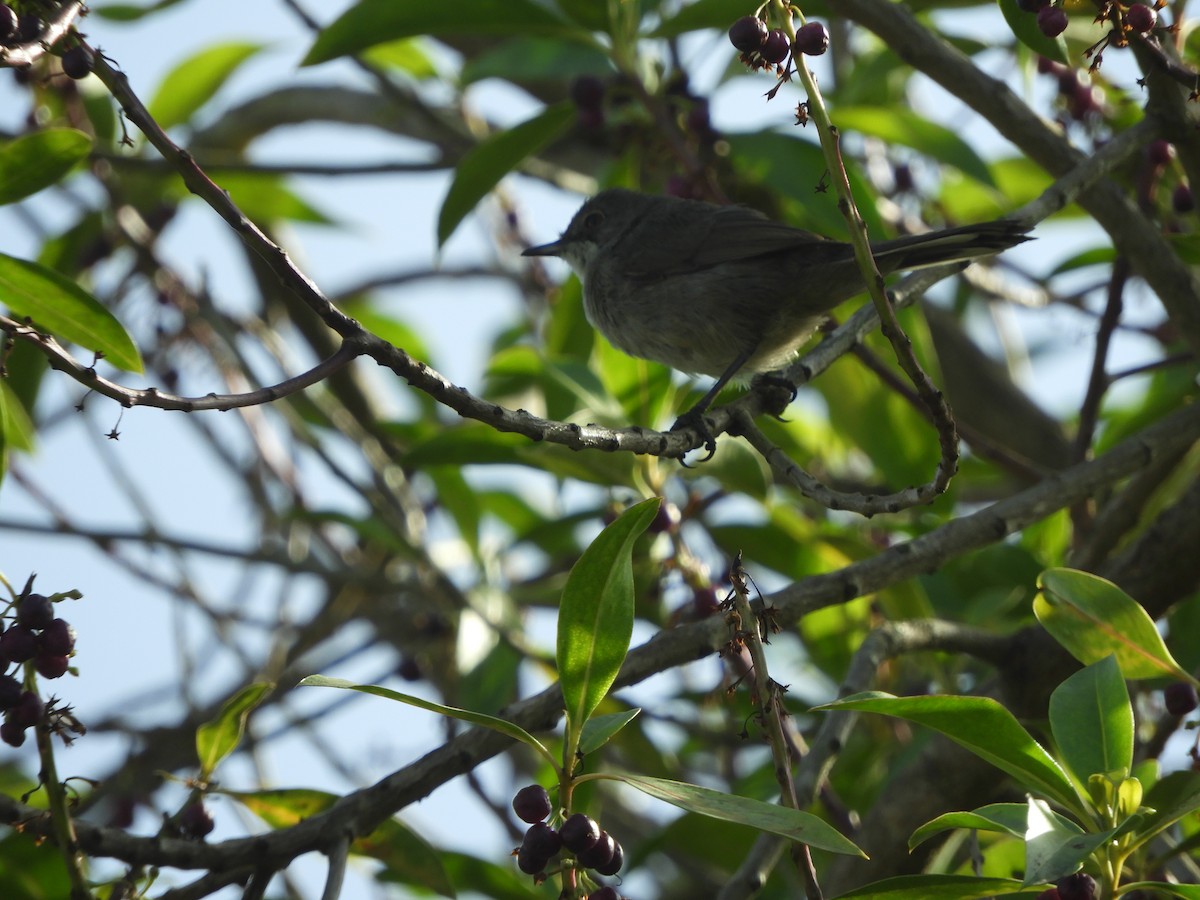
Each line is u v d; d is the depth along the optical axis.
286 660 14.58
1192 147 9.53
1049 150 9.91
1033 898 6.53
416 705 6.03
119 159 12.93
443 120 14.49
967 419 14.59
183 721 12.84
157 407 5.84
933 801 9.28
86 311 7.52
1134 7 7.45
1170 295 10.18
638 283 11.84
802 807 7.86
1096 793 6.19
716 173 12.47
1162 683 10.02
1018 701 9.34
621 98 12.22
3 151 7.27
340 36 10.54
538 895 9.46
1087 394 11.13
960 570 11.90
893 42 9.91
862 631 11.77
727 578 9.93
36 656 6.53
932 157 10.88
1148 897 6.94
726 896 7.86
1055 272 11.37
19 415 11.81
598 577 6.31
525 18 10.73
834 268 11.04
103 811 12.63
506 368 10.88
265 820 8.09
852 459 14.90
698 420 9.28
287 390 6.16
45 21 6.39
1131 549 9.66
